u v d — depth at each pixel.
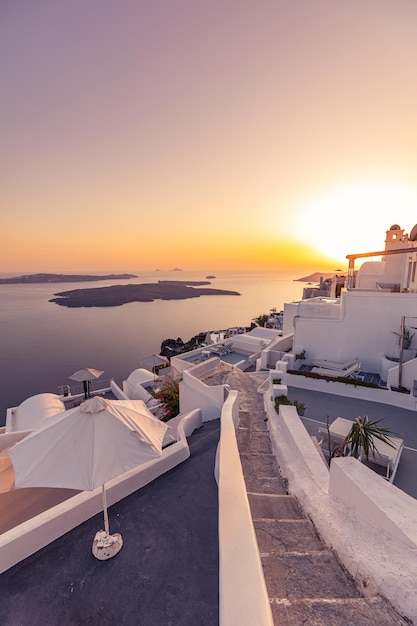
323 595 3.46
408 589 3.05
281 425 10.26
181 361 23.00
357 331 17.05
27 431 10.75
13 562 4.70
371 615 2.93
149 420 5.46
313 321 17.94
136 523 5.57
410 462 9.64
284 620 2.89
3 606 4.09
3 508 6.23
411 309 15.78
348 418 12.62
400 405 13.53
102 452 4.43
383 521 4.15
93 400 5.02
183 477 6.97
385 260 24.70
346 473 5.02
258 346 25.31
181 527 5.47
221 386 12.62
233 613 2.23
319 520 4.82
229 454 4.82
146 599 4.16
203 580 4.44
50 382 76.19
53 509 5.38
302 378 15.77
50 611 4.02
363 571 3.47
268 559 4.05
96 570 4.61
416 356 15.06
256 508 5.86
